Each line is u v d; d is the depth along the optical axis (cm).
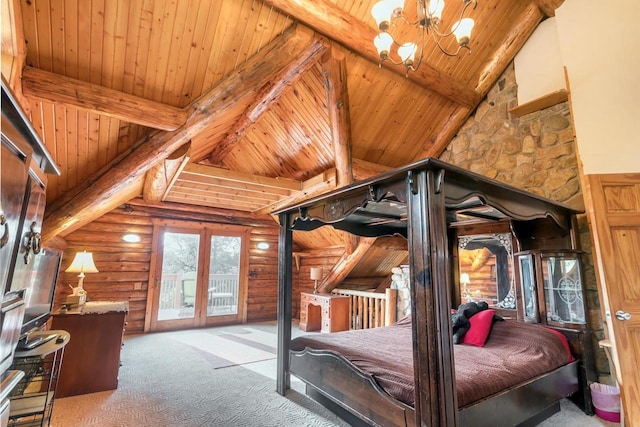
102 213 566
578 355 303
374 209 330
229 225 720
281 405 290
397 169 203
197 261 679
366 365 239
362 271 689
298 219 350
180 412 274
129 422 255
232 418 264
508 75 459
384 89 431
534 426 261
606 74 362
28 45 257
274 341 538
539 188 409
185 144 368
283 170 552
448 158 527
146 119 314
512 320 350
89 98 287
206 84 330
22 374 144
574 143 381
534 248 370
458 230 427
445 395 172
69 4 248
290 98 434
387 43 238
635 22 351
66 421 256
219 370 386
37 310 258
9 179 115
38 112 300
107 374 324
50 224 373
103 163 371
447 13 388
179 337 567
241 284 723
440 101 477
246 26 308
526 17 421
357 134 468
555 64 407
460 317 328
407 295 524
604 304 293
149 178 468
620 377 266
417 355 183
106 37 272
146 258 628
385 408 210
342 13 337
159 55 296
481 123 486
